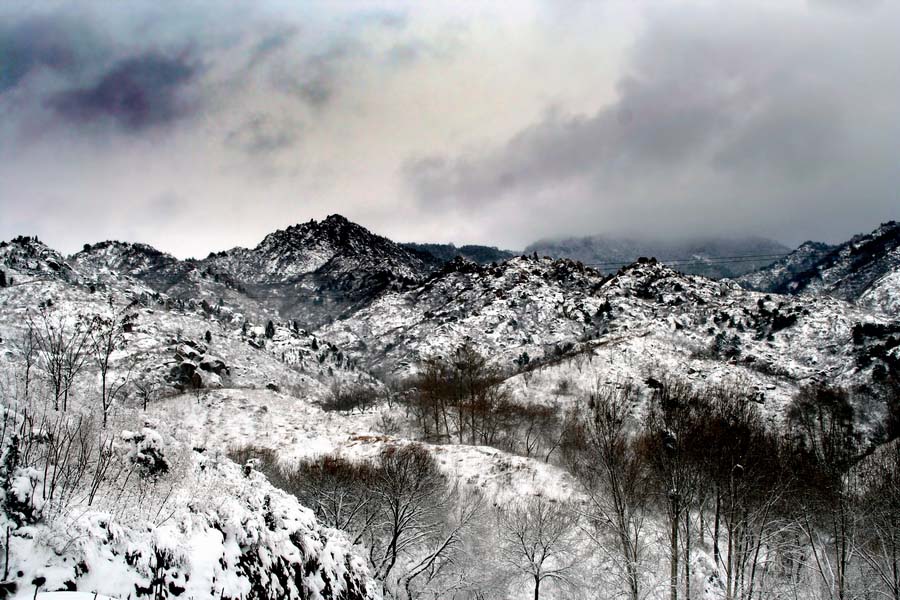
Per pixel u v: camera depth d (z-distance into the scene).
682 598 34.03
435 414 72.69
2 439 12.73
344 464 40.62
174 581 13.09
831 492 35.38
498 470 48.84
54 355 29.05
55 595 9.79
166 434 22.06
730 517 33.03
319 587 19.14
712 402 57.94
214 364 126.31
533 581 36.91
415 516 33.94
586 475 44.97
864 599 34.28
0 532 10.49
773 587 34.53
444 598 34.53
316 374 183.75
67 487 13.62
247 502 19.34
